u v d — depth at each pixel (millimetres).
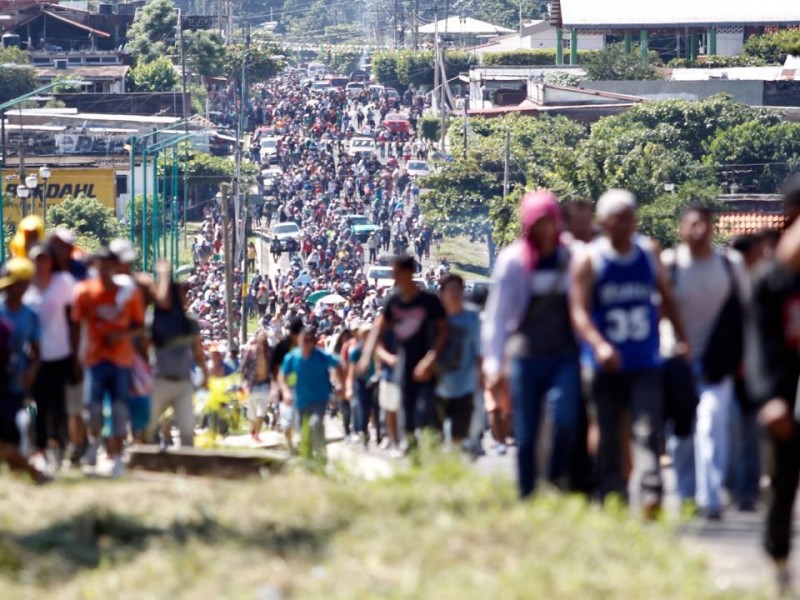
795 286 20031
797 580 22250
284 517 24453
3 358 30453
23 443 32438
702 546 25125
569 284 25312
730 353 28172
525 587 19656
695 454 28891
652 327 25328
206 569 22062
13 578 22422
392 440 40719
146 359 37219
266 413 62562
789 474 20750
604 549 21453
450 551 21625
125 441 37281
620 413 25734
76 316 34688
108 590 21484
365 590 20234
